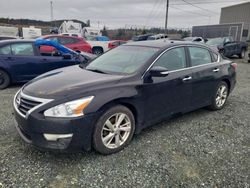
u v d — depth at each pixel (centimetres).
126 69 391
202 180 291
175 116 455
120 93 338
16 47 716
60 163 318
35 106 306
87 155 338
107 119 331
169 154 347
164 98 402
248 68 1316
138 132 380
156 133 414
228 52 1795
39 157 329
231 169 314
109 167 312
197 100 475
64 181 284
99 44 1755
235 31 2830
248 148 371
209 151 358
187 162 328
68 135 299
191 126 448
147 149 359
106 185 279
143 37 2828
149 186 279
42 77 385
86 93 314
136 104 361
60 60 768
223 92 544
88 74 382
